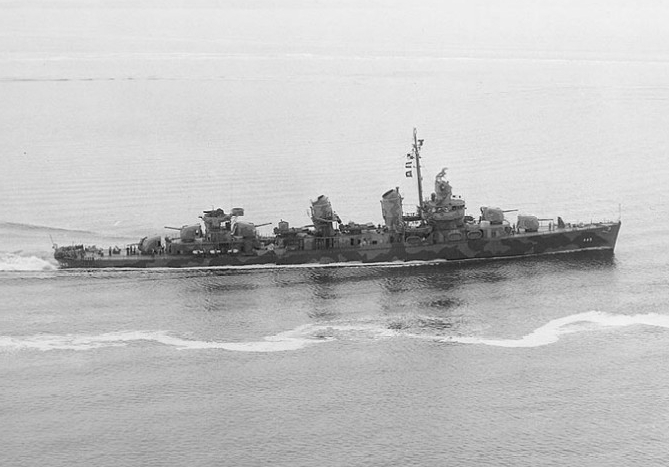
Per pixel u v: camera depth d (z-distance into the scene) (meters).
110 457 105.69
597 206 193.75
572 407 114.81
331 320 139.12
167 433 110.06
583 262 160.75
